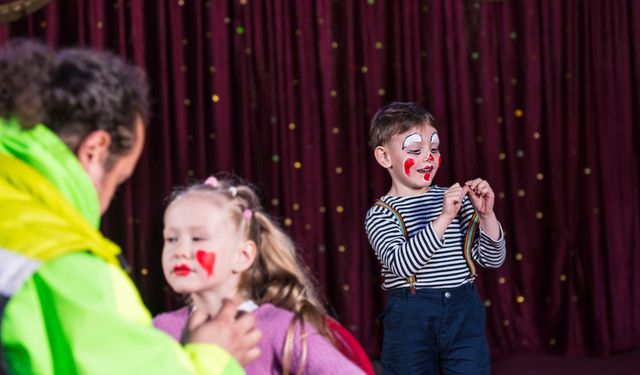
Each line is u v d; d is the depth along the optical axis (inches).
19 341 40.0
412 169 105.3
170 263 59.3
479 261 104.9
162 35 154.6
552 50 159.5
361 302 158.9
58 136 43.4
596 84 158.9
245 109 156.8
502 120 160.6
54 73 43.7
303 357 57.8
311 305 62.3
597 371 151.6
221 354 43.9
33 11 153.1
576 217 160.6
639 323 161.2
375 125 109.3
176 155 156.5
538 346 161.8
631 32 159.6
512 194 159.9
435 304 100.2
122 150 45.1
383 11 157.8
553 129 159.2
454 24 157.5
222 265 59.6
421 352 100.9
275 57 157.4
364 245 159.0
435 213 103.8
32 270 39.9
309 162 157.8
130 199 155.9
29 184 42.0
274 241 63.3
